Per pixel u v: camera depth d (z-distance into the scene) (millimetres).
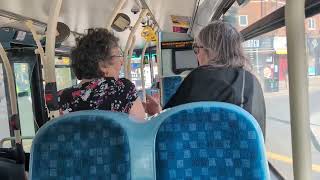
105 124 1266
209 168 1251
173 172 1265
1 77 4547
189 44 7508
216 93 1616
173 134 1252
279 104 2570
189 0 3977
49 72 2111
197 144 1250
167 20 5699
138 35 7160
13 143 4457
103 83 1727
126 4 4188
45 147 1304
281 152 2586
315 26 1860
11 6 3512
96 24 5488
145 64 9539
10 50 4766
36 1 3361
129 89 1734
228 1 3463
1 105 4535
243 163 1230
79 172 1295
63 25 4332
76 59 1808
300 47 1193
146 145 1247
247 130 1217
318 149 1863
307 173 1239
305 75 1204
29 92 5258
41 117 5363
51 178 1310
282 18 2158
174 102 1675
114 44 1828
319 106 1895
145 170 1246
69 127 1287
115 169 1269
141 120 1296
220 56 1727
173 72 7621
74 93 1740
